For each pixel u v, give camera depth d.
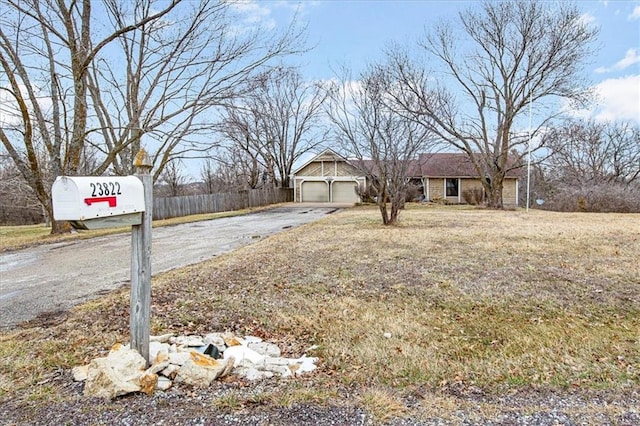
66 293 5.04
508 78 20.45
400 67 18.39
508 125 20.75
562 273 5.26
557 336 3.28
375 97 11.59
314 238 9.02
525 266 5.69
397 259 6.34
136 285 2.62
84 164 16.00
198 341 3.16
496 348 3.07
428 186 27.59
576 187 23.31
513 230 10.08
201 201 21.17
